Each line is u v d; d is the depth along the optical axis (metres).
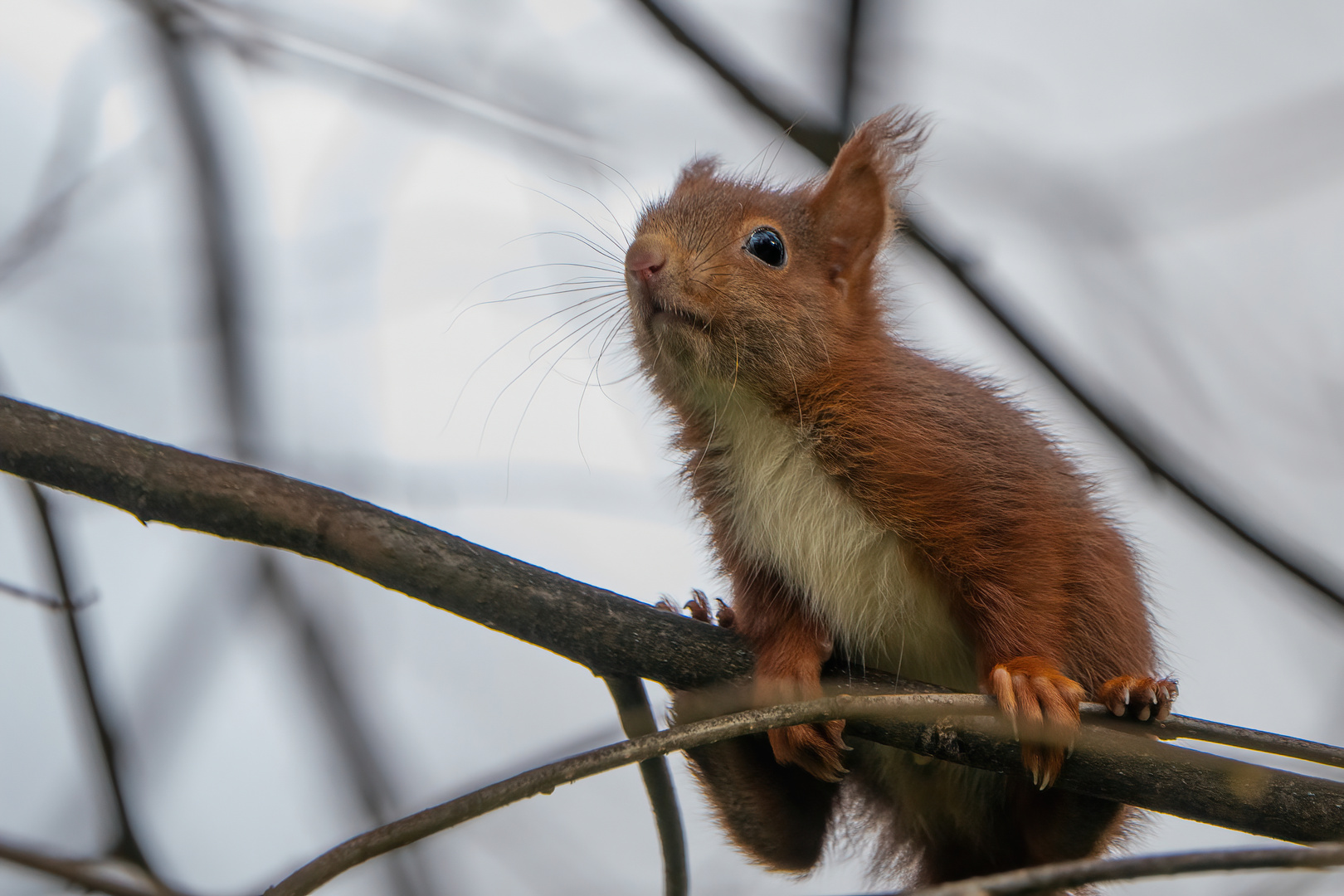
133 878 8.03
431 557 8.75
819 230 11.78
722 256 11.10
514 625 8.96
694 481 11.55
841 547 10.57
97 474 8.37
